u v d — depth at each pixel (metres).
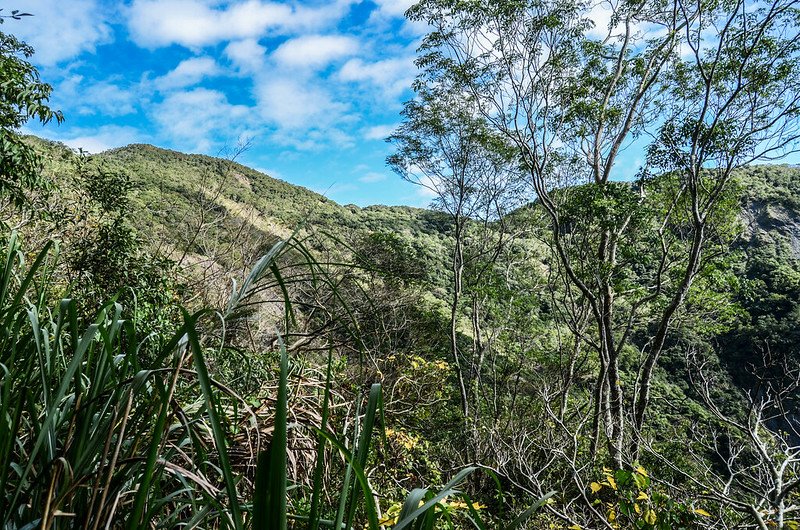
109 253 5.65
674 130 11.66
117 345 1.26
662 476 6.28
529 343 16.45
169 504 1.34
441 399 9.55
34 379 1.14
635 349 18.23
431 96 17.98
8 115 5.71
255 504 0.70
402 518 0.85
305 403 2.10
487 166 19.86
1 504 0.86
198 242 8.76
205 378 0.74
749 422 4.91
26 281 1.01
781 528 3.15
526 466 5.59
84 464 0.93
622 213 11.93
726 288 13.38
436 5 13.91
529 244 20.45
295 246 1.10
